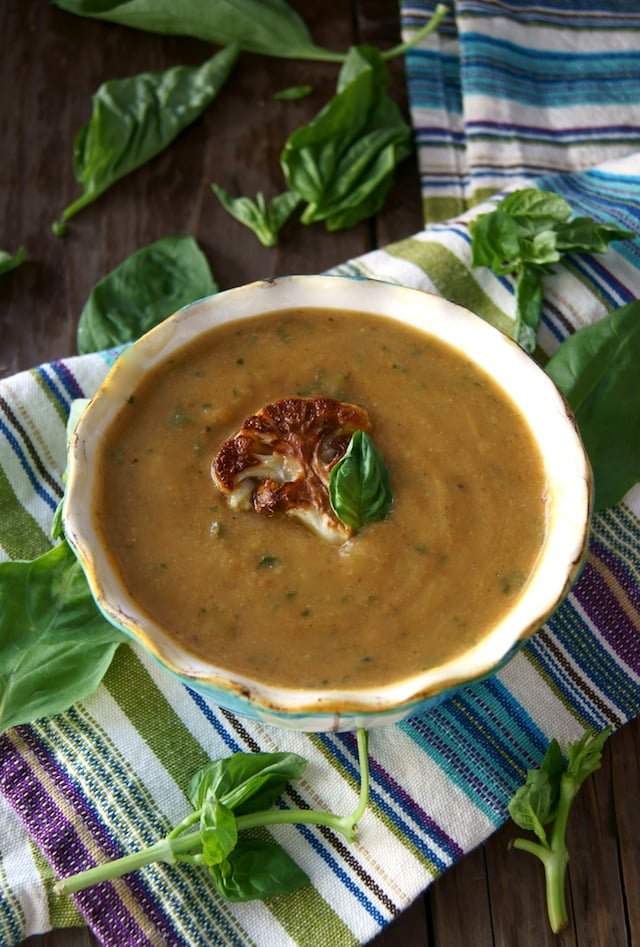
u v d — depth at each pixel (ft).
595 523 1.77
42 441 1.79
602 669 1.71
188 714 1.66
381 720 1.50
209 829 1.52
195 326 1.65
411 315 1.67
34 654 1.63
